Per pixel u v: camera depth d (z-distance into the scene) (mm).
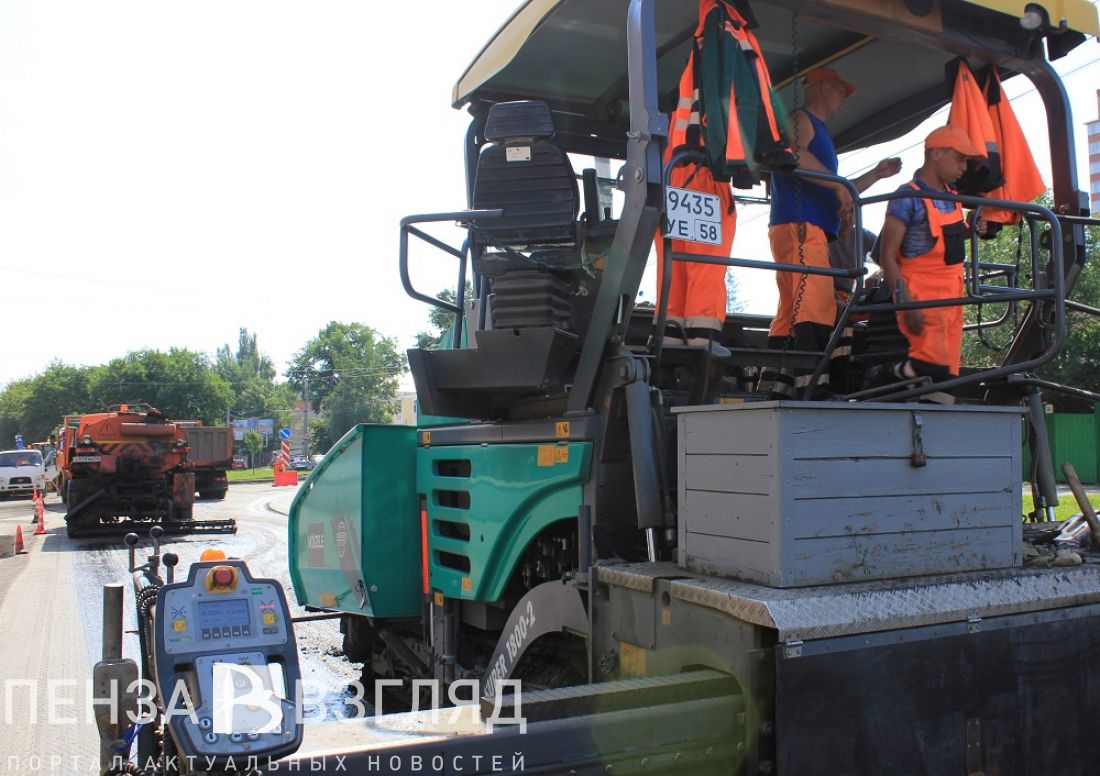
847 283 4879
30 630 8531
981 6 3979
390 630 5441
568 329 4031
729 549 2979
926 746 2748
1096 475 21547
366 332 89562
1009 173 4430
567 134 5637
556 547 4102
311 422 91000
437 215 3971
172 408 83812
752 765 2555
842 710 2615
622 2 4285
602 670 3342
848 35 4680
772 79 5234
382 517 5031
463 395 4234
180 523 17531
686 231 3533
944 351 4207
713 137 3549
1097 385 17422
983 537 3195
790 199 4457
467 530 4660
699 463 3137
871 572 2914
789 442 2781
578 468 3676
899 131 5629
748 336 5168
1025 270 5211
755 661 2562
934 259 4188
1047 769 2988
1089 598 3150
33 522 22766
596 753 2555
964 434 3166
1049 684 3021
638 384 3504
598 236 4035
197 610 2504
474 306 4766
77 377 89438
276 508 24750
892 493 2979
